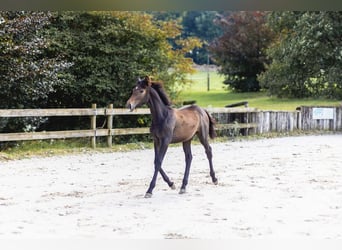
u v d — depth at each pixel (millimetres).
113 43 17141
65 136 14102
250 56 36719
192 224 6789
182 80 19828
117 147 15289
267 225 6742
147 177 10469
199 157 13523
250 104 28406
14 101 15078
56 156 13453
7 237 6145
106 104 17219
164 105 8625
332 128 22266
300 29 24859
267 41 36031
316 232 6410
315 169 11430
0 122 14406
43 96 14945
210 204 7973
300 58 25031
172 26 19328
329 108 22047
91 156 13648
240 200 8258
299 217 7176
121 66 16938
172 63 19109
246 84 37312
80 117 17531
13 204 7930
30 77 14141
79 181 9953
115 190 9094
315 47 23828
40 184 9594
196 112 9289
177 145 16609
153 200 8281
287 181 9938
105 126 17391
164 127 8547
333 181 9930
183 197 8516
